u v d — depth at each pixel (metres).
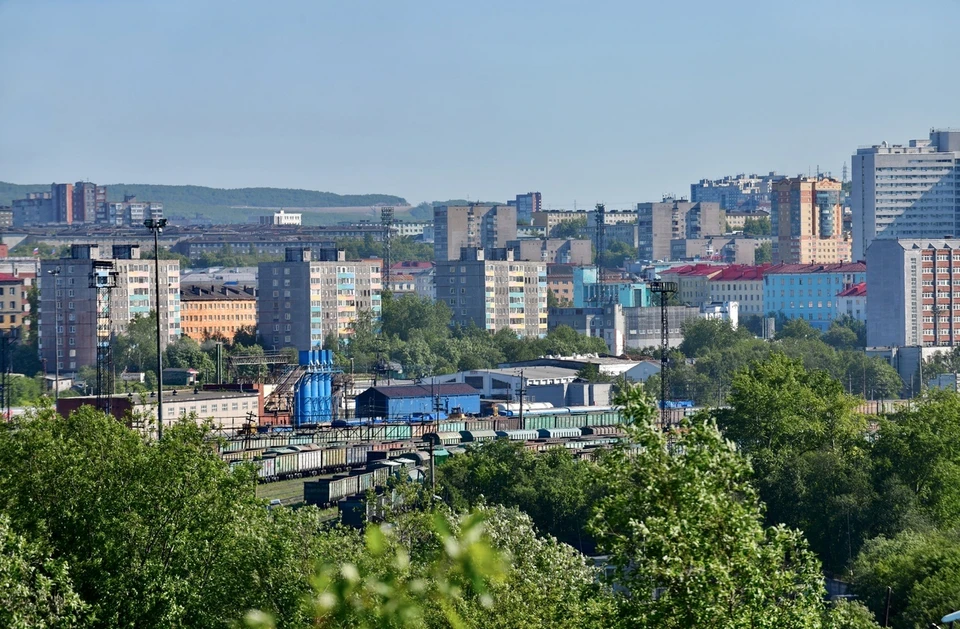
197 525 149.88
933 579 197.25
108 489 149.88
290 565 146.50
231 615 144.75
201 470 154.00
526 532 167.50
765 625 104.38
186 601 146.00
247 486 156.00
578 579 156.25
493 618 129.12
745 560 102.38
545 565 158.38
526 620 135.00
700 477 103.50
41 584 126.56
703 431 105.88
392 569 46.78
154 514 148.62
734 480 107.31
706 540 101.56
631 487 106.81
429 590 45.94
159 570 144.75
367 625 45.81
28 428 156.12
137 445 155.38
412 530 139.62
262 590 146.25
